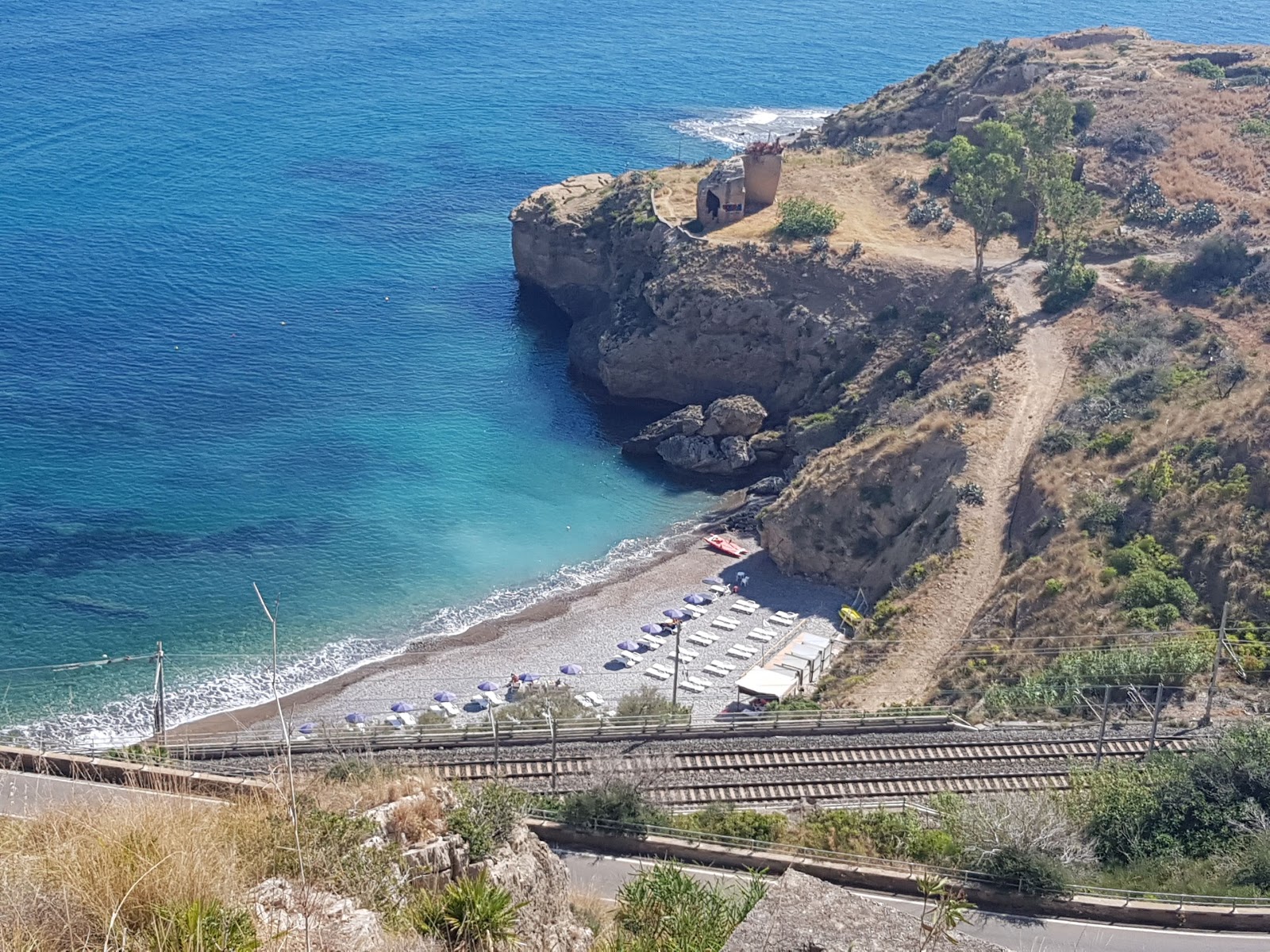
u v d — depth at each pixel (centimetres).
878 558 8150
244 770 4300
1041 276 10225
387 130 17562
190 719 6606
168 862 1410
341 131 17375
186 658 7206
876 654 6700
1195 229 10550
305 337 11494
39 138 16012
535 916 2116
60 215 13650
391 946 1465
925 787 4681
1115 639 6009
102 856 1400
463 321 12175
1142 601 6244
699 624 7762
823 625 7744
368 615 7825
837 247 10862
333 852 1841
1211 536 6550
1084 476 7438
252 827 1827
